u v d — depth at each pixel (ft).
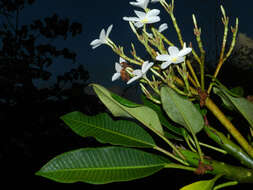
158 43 2.20
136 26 2.20
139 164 2.17
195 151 2.23
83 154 2.13
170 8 2.14
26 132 6.58
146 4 2.29
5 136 6.33
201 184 1.96
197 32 2.06
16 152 6.20
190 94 2.14
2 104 6.99
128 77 2.28
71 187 6.01
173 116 2.16
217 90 2.21
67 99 7.89
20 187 5.73
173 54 2.06
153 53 2.23
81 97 8.02
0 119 6.56
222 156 2.66
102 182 2.04
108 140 2.27
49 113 7.37
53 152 6.60
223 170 2.02
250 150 2.04
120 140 2.28
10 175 5.86
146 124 2.34
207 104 2.12
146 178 5.89
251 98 2.17
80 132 2.34
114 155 2.18
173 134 2.63
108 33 2.32
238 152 2.07
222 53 2.14
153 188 5.49
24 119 6.93
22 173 5.95
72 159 2.10
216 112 2.11
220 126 2.71
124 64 2.28
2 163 5.99
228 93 2.05
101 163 2.14
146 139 2.32
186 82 2.09
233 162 2.59
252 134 2.22
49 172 2.05
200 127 2.11
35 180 5.90
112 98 2.34
